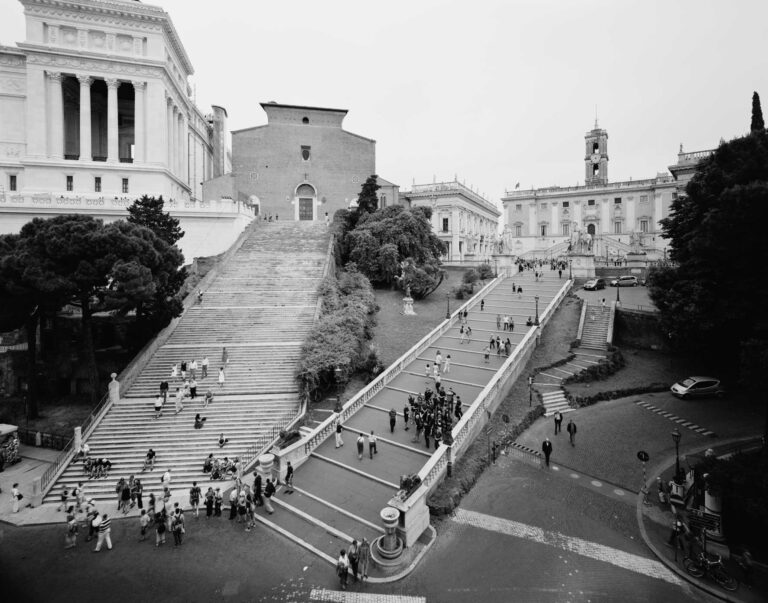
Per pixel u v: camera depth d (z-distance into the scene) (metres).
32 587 14.93
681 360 33.28
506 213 95.06
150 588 14.80
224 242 46.81
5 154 52.19
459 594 14.26
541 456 22.20
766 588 14.36
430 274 47.94
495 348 33.81
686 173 57.84
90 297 28.89
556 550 16.11
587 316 38.91
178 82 58.91
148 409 26.19
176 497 20.56
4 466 24.41
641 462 21.62
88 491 21.30
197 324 34.12
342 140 66.12
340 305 37.00
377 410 26.41
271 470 21.09
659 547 16.14
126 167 51.09
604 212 85.75
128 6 50.81
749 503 15.57
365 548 15.02
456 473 20.34
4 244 27.00
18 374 31.88
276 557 16.28
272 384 28.44
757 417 25.73
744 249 22.47
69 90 53.78
